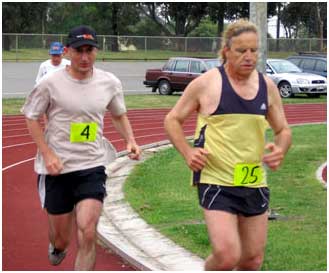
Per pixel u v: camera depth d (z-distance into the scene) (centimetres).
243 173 514
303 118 2344
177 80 3144
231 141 514
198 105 532
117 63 5209
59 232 645
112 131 1917
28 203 991
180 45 5547
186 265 681
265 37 852
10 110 2364
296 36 7262
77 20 7131
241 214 525
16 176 1217
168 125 538
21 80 3809
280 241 743
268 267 653
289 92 3062
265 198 532
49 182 624
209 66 3083
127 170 1263
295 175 1174
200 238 762
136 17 6888
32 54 5159
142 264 679
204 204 520
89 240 589
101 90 618
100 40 5519
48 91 604
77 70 603
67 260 716
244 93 517
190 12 6425
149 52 5534
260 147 523
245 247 535
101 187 612
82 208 597
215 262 509
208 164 520
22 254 745
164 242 766
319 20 6309
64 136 608
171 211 914
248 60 509
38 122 615
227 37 518
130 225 847
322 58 3325
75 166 609
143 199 995
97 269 698
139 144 1692
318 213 884
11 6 6038
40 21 6656
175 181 1140
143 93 3347
